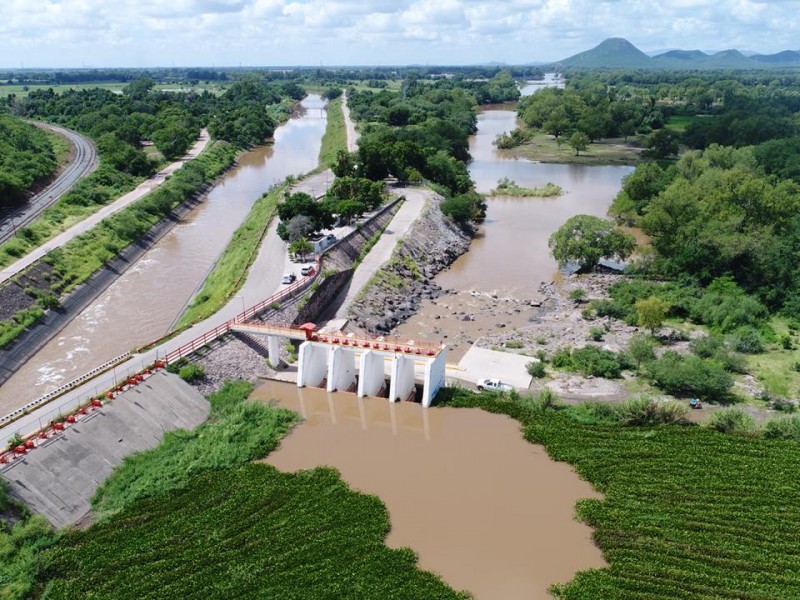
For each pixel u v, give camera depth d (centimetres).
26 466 4800
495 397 6569
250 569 4347
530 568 4419
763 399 6619
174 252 11562
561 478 5359
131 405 5747
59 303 8688
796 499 4997
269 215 11912
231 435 5769
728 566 4372
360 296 8981
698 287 9162
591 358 7219
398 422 6209
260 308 7588
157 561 4406
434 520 4869
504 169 19238
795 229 9900
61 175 15025
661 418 6062
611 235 10300
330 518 4834
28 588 4112
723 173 11394
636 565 4400
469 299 9556
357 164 14712
